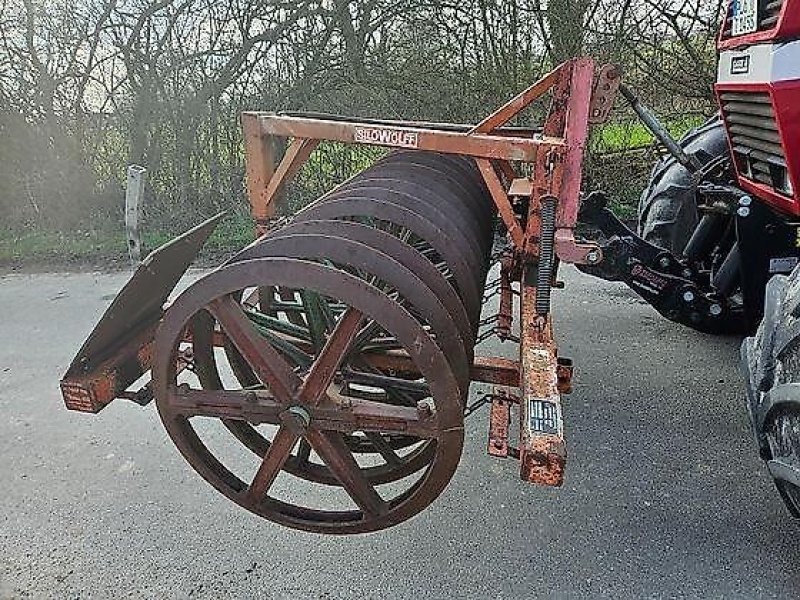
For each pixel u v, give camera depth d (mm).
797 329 2158
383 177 3189
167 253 2375
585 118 2770
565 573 2547
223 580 2555
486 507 2881
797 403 2084
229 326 2146
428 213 2729
